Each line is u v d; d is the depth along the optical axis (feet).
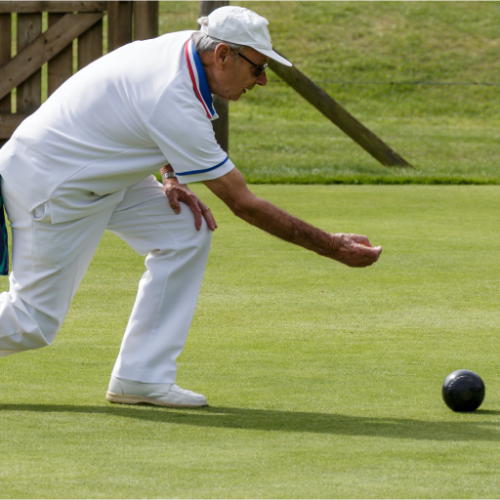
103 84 35.06
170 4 251.19
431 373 41.24
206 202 92.73
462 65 231.50
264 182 111.04
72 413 34.76
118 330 48.70
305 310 53.47
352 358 43.75
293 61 230.89
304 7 258.37
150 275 37.09
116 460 28.81
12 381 39.29
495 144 170.71
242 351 44.86
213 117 35.37
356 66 230.07
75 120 35.14
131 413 35.04
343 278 61.87
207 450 30.07
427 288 59.41
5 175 35.81
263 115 203.62
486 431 32.58
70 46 104.53
